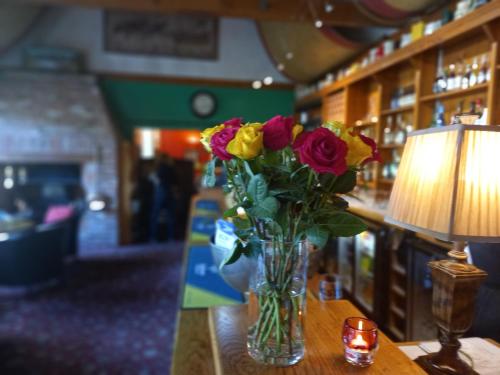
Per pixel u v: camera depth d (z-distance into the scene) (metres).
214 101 5.55
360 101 3.74
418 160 0.88
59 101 4.91
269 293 0.79
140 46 5.34
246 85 5.62
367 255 2.11
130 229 5.60
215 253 1.19
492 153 0.78
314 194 0.74
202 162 9.50
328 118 4.28
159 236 5.88
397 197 0.93
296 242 0.78
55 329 2.86
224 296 1.33
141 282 3.93
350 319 0.89
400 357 0.83
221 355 0.82
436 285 0.89
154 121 5.47
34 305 3.29
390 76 3.15
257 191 0.70
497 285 1.13
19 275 3.32
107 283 3.88
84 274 4.14
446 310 0.86
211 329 0.97
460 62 2.41
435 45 2.36
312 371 0.77
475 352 0.97
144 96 5.41
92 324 2.96
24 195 4.84
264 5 3.28
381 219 1.97
